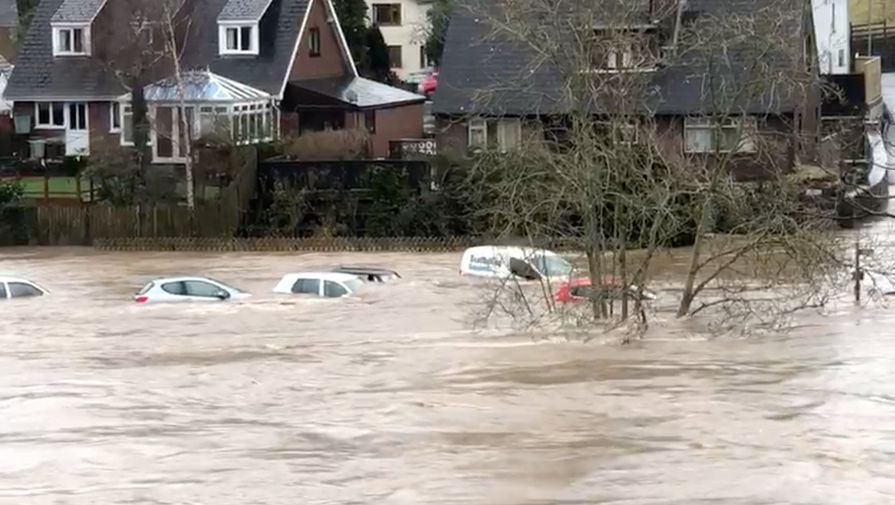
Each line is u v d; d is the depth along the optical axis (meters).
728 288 72.75
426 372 58.94
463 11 130.88
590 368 58.94
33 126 145.75
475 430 47.84
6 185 124.38
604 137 74.75
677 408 50.78
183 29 142.50
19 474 42.88
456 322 74.81
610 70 78.56
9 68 176.25
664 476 41.62
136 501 40.00
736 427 47.72
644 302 69.00
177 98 130.88
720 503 39.09
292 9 146.75
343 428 48.34
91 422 49.94
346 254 113.38
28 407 52.53
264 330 74.56
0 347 69.25
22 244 123.00
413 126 149.62
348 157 126.88
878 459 43.31
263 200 122.06
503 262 78.62
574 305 70.31
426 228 117.88
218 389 55.97
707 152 81.50
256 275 100.69
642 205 67.56
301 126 142.50
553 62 95.75
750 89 70.19
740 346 64.06
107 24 142.62
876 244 94.94
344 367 60.66
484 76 127.38
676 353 62.28
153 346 68.81
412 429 48.06
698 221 71.75
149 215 121.25
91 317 81.31
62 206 122.81
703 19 101.62
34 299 89.81
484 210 86.12
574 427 48.00
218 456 44.72
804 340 65.56
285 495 40.34
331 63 153.62
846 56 161.62
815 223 72.81
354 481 41.59
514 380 56.69
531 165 76.44
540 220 79.31
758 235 66.38
